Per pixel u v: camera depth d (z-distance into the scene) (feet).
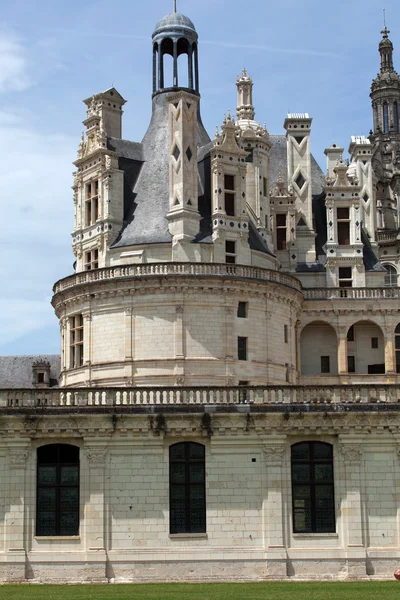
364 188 298.76
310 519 172.24
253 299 244.01
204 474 171.83
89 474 169.89
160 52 276.41
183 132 250.78
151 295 239.30
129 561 168.14
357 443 172.86
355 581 165.58
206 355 237.25
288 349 254.68
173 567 168.66
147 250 249.34
